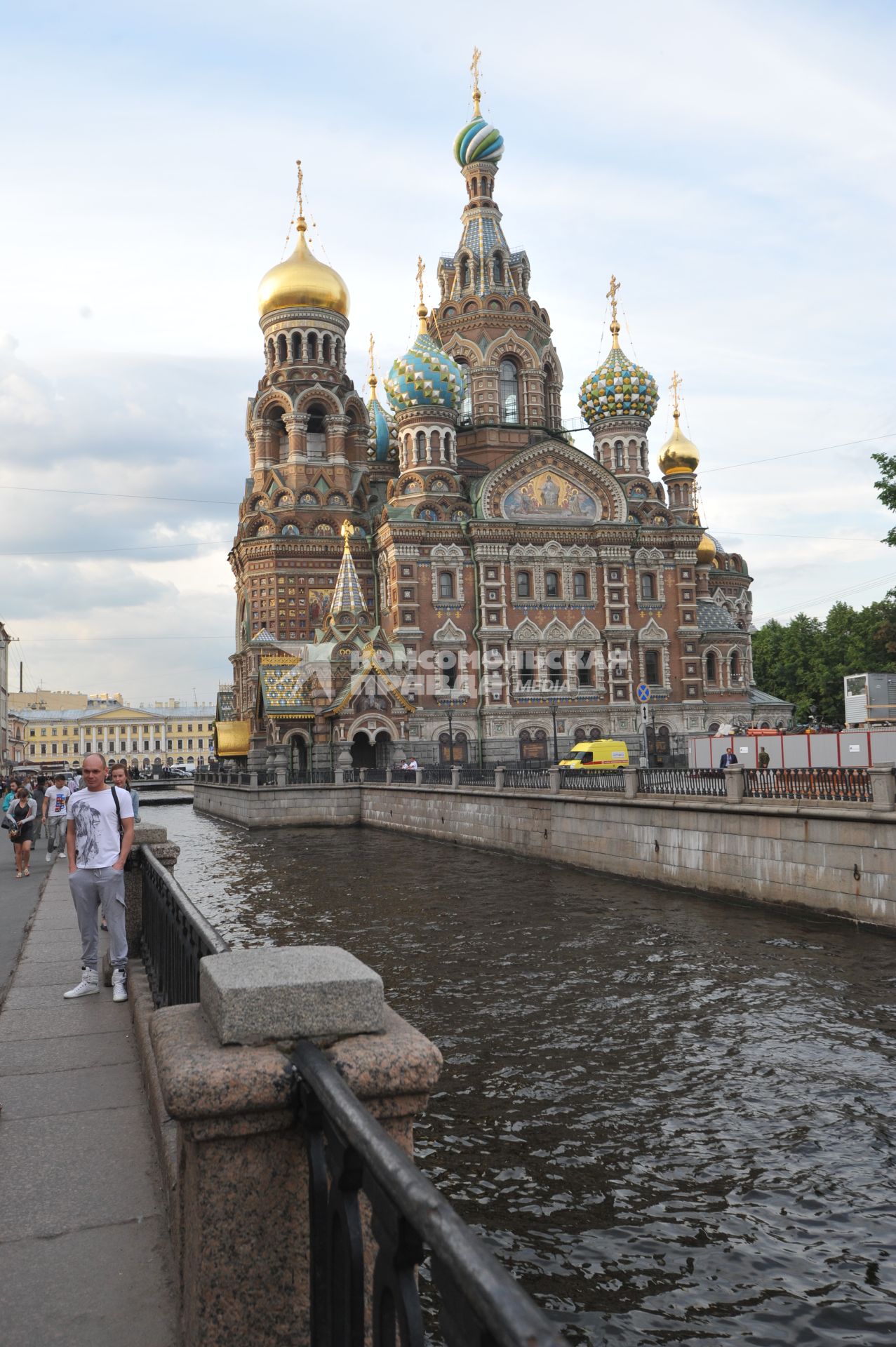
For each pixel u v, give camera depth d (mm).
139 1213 6785
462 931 26750
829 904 26016
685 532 80750
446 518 75562
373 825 60156
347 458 85625
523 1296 2492
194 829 64375
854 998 19156
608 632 76750
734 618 99062
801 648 103938
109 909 12672
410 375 76875
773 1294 9797
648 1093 14766
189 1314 4785
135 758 179000
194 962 8469
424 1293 10156
